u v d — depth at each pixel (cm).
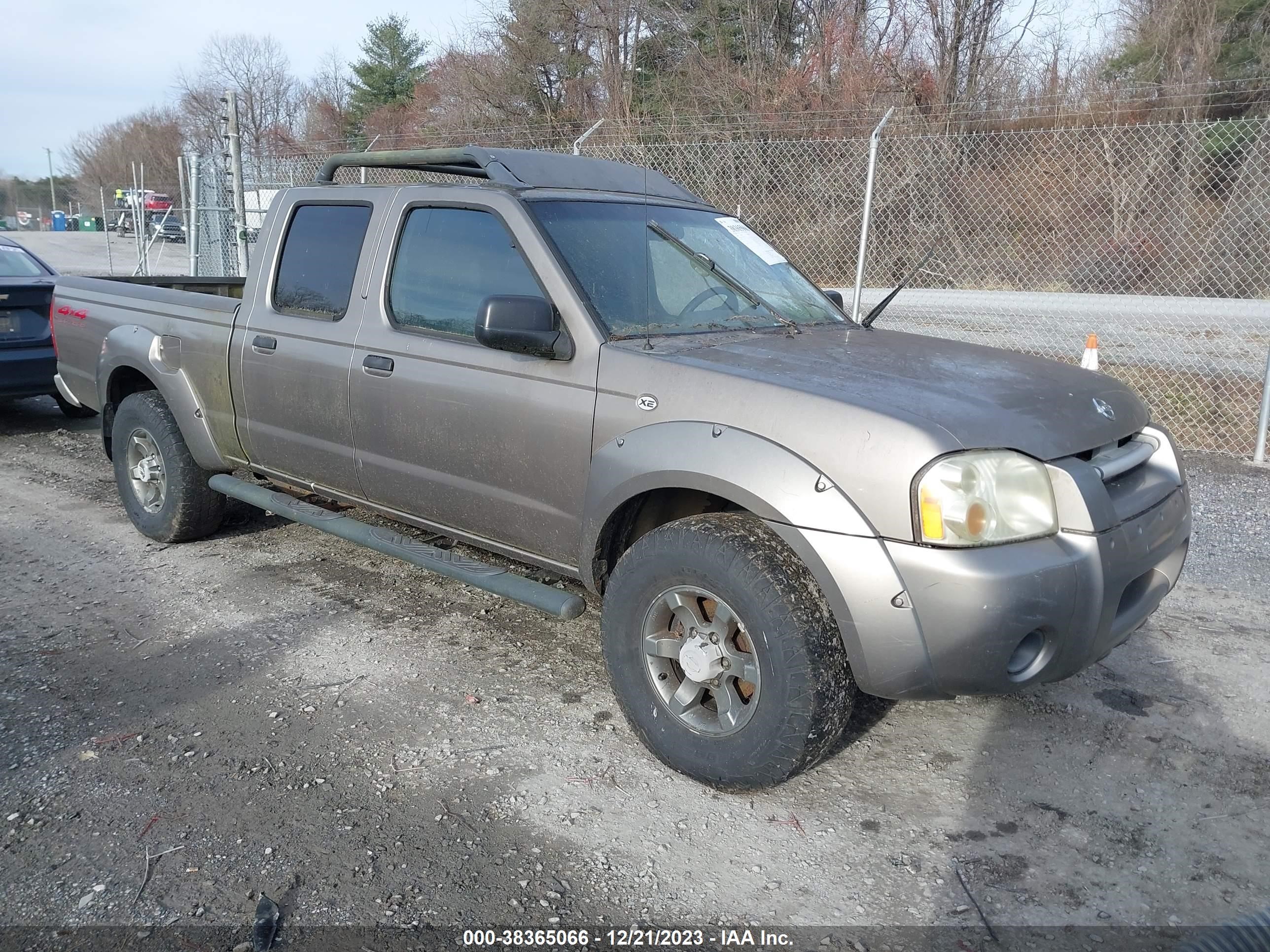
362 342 404
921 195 1278
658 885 266
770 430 286
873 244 1263
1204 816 298
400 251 400
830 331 385
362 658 404
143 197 2408
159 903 256
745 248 429
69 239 4338
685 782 316
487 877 268
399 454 396
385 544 405
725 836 288
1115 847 283
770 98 2336
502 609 458
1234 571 507
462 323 372
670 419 306
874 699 372
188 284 686
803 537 275
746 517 300
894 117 1595
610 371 323
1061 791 312
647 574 310
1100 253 1349
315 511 445
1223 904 258
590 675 392
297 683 381
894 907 258
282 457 456
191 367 487
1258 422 769
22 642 412
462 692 375
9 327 776
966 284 1316
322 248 434
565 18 2622
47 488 658
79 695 367
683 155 1247
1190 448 768
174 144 6341
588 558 335
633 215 392
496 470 360
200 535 536
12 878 265
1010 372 327
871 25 2453
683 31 2530
